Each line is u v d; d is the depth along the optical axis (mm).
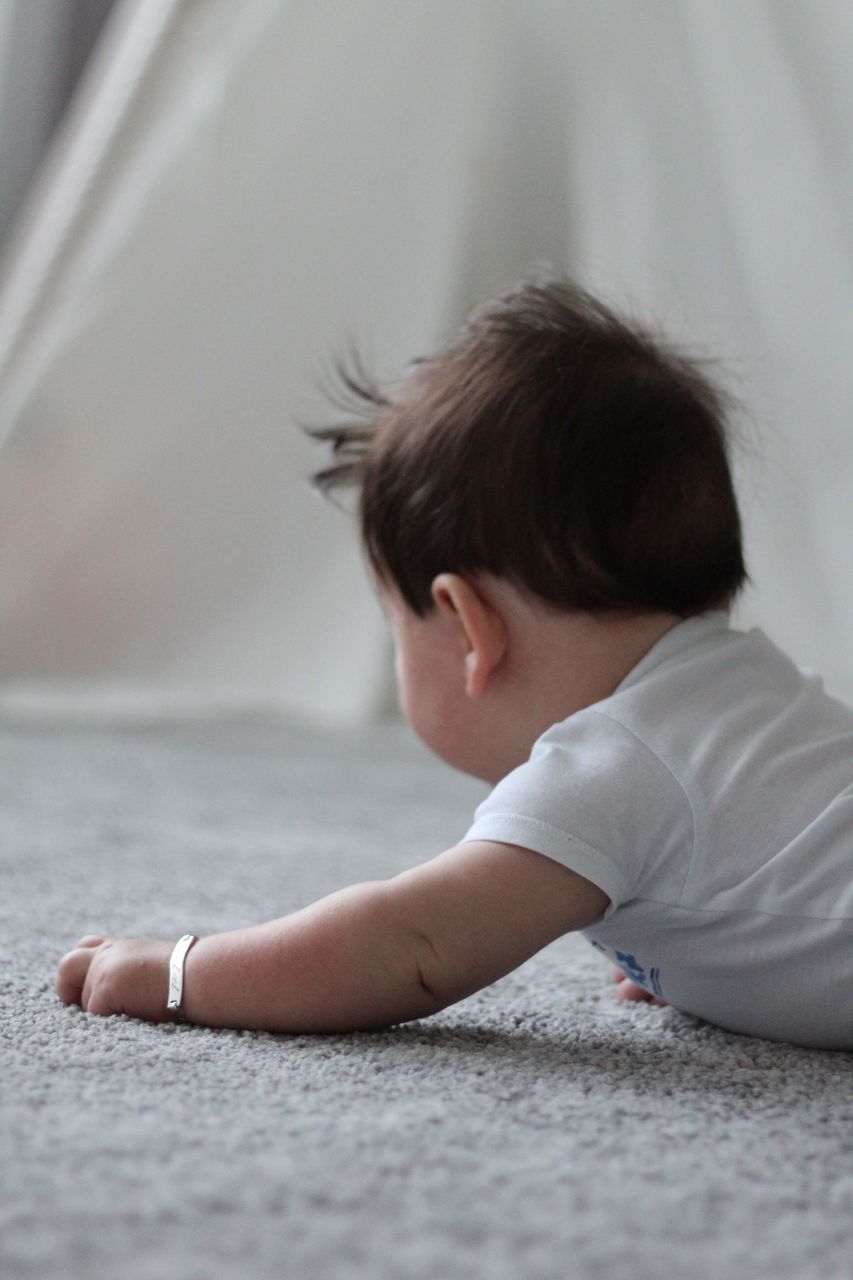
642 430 829
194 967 725
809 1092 646
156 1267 413
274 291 2504
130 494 2502
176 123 2354
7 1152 501
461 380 857
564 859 704
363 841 1414
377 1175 497
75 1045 667
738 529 864
